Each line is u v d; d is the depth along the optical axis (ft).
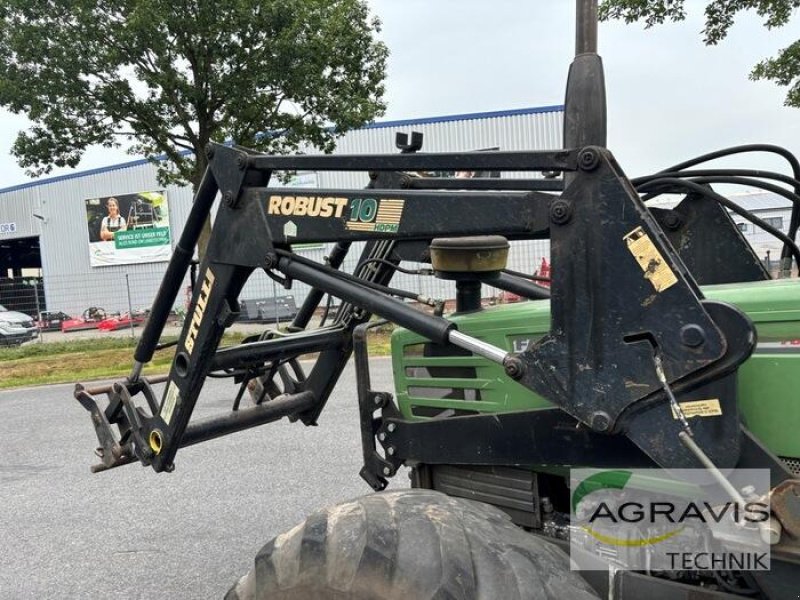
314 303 10.92
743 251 7.65
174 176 49.49
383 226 6.27
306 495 15.76
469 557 5.10
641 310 4.93
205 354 7.82
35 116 42.63
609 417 5.08
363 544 5.33
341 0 45.03
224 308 7.55
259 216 7.07
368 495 6.11
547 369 5.33
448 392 7.42
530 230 5.49
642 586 6.10
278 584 5.62
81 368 42.50
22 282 70.49
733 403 4.76
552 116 78.13
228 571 12.16
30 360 47.83
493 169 5.53
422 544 5.20
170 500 15.97
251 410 9.71
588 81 5.27
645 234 4.87
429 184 8.82
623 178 4.98
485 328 7.05
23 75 42.01
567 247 5.18
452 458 7.12
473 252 7.00
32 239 124.77
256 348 9.04
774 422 5.48
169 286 8.54
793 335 5.46
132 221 97.91
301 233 6.79
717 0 31.48
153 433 8.59
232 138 44.68
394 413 7.88
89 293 84.07
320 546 5.52
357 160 6.32
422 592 4.92
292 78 42.22
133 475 18.06
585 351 5.16
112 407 9.41
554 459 6.40
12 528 14.76
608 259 5.02
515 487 7.03
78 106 42.22
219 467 18.21
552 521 6.91
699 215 7.86
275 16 40.70
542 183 8.27
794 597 5.33
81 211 100.99
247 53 42.55
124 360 44.04
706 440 4.83
